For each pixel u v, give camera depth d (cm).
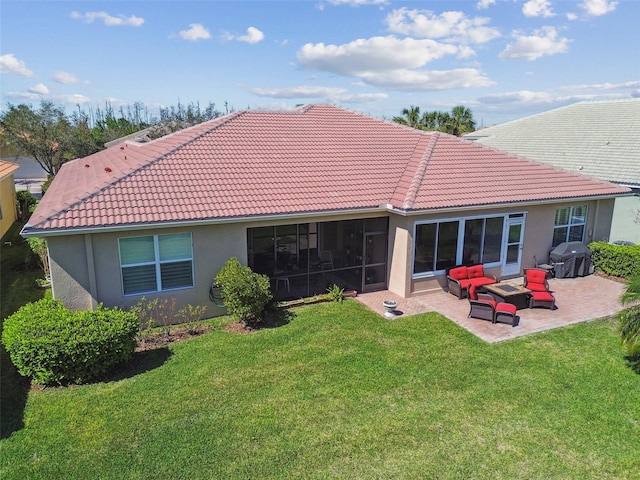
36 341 963
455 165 1861
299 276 1625
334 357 1150
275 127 1991
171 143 1877
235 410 919
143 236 1316
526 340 1264
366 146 1973
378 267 1698
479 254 1730
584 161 2542
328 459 780
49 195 1730
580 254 1839
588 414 918
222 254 1429
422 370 1089
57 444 816
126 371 1080
